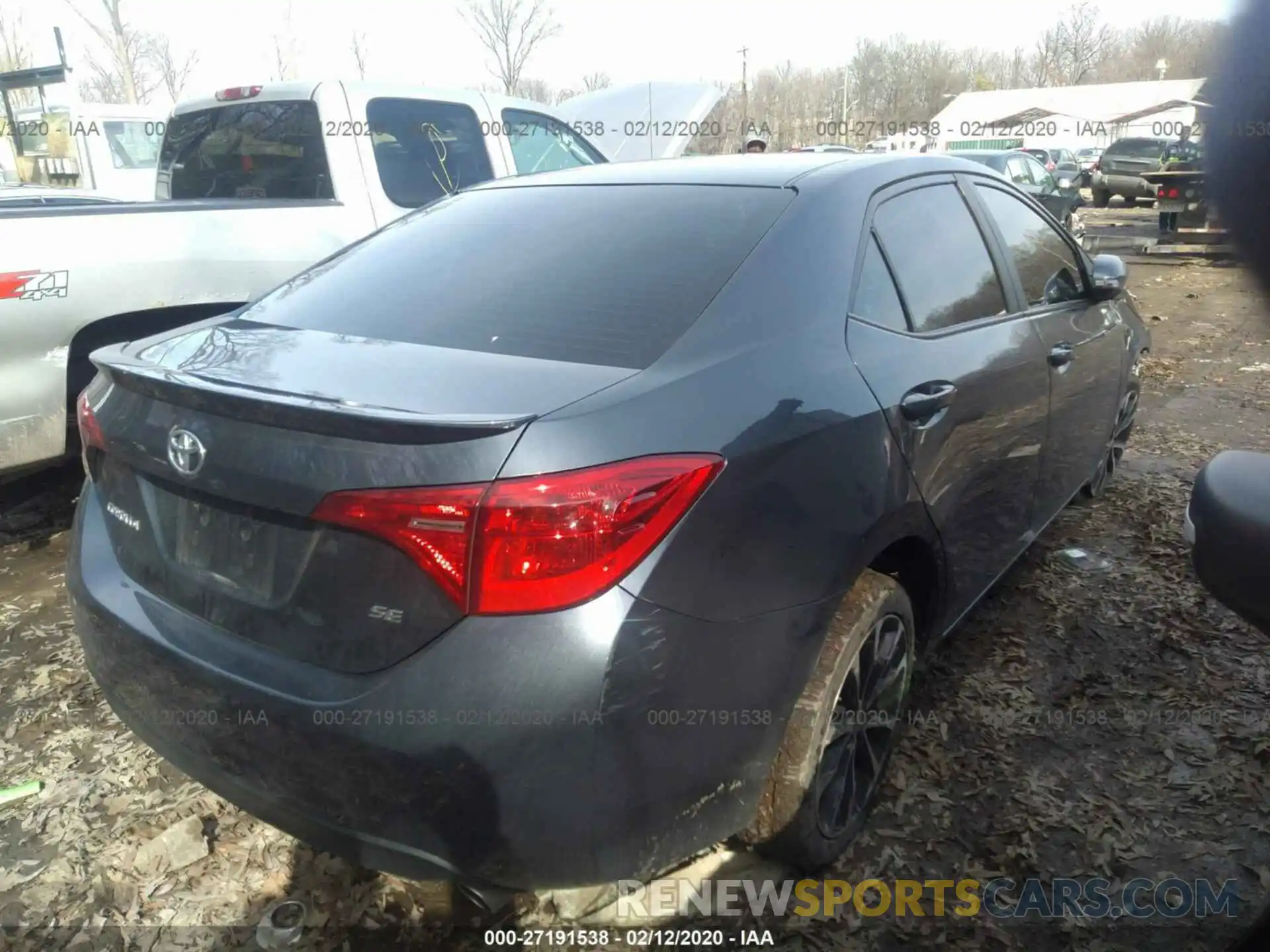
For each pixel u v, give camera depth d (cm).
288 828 201
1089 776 284
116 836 265
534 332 222
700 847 204
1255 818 266
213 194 582
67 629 374
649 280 233
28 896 245
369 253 290
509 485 173
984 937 231
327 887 246
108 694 231
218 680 196
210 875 250
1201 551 207
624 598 178
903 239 282
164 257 415
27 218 379
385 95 532
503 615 174
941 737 300
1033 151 2816
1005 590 392
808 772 227
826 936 231
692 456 189
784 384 215
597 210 273
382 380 203
